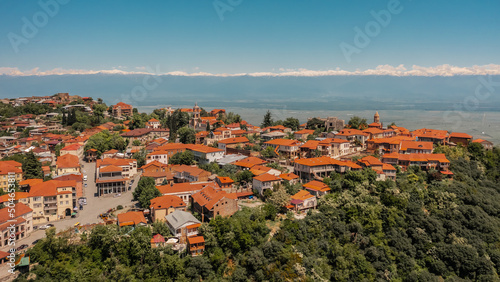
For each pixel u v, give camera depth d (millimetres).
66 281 90312
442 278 115000
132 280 94312
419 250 121562
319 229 118062
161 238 105875
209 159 185000
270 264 101812
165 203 122750
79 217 125188
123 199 142875
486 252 124875
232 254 106125
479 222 133500
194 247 102562
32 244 105250
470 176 170500
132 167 171250
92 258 96938
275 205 127688
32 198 122938
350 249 113875
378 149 191000
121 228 107938
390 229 125125
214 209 116125
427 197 143625
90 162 198250
